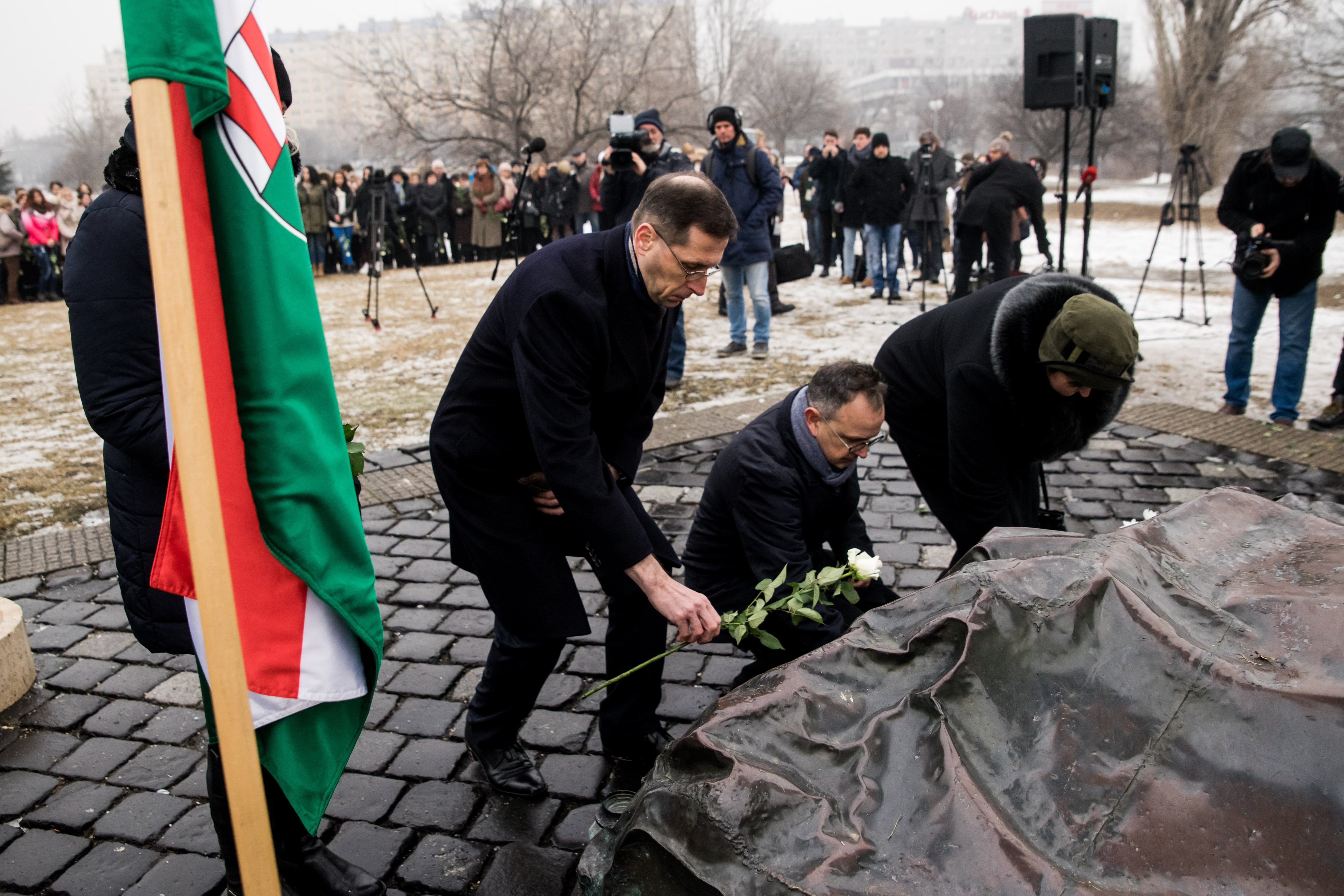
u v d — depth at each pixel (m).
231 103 1.63
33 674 3.31
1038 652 1.26
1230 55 25.70
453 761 2.89
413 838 2.57
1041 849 1.09
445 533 4.57
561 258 2.19
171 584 1.84
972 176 9.14
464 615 3.80
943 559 4.16
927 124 69.25
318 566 1.83
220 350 1.70
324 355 1.83
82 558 4.31
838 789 1.20
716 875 1.15
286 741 1.92
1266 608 1.28
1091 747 1.17
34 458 5.85
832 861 1.11
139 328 1.93
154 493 2.09
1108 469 5.12
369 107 31.98
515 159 31.12
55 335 10.78
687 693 3.24
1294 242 5.44
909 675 1.31
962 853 1.09
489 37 30.84
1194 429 5.64
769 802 1.19
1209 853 1.05
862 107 105.56
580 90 30.83
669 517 4.79
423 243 17.31
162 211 1.32
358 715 2.05
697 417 6.21
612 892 1.28
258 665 1.83
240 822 1.43
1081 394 2.73
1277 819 1.05
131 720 3.11
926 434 3.22
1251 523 1.56
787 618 2.63
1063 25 8.22
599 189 13.08
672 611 2.21
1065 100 8.37
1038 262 14.45
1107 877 1.05
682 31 34.31
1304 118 26.16
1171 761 1.12
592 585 3.99
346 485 1.89
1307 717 1.10
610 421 2.36
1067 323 2.58
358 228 16.72
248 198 1.66
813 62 66.38
